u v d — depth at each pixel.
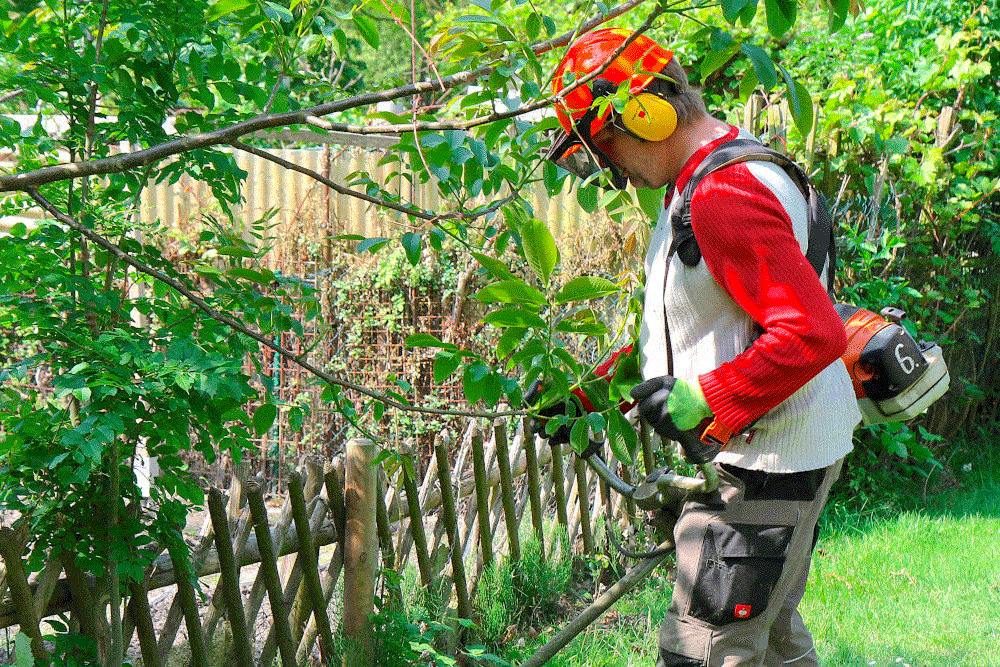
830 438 2.04
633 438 2.07
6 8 2.16
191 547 2.66
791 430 2.01
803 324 1.78
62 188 2.32
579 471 4.11
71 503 2.17
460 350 1.99
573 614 3.80
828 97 5.24
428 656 3.20
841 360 2.17
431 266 6.33
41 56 2.22
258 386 6.46
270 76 2.34
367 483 2.93
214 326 2.21
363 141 3.55
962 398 5.83
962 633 3.50
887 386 2.18
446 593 3.39
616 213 2.30
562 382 2.00
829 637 3.47
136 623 2.46
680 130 2.07
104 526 2.15
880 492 5.27
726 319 1.97
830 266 2.14
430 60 1.81
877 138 5.01
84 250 2.30
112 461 2.12
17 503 2.07
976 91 5.64
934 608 3.76
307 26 1.99
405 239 1.89
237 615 2.64
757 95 5.23
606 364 2.31
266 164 6.68
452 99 2.00
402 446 3.04
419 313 6.51
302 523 2.79
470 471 3.89
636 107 1.95
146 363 1.98
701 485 2.05
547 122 1.99
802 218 1.94
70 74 2.22
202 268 2.24
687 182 1.97
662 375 2.07
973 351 6.02
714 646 2.08
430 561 3.38
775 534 2.03
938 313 5.44
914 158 5.29
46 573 2.17
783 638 2.40
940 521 4.90
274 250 6.64
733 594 2.04
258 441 6.50
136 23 2.15
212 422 2.20
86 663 2.19
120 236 2.39
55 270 2.14
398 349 6.49
